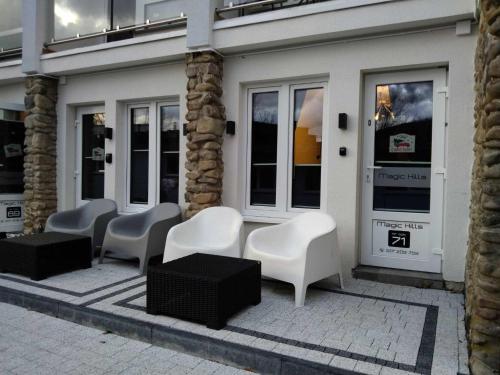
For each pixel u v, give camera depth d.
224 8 4.91
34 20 6.13
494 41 2.23
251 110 5.15
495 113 2.25
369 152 4.52
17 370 2.69
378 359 2.63
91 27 6.28
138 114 6.05
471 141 3.90
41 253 4.34
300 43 4.63
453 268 4.00
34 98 6.25
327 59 4.54
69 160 6.47
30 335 3.23
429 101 4.28
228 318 3.23
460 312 3.45
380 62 4.29
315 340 2.91
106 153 6.02
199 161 5.00
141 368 2.73
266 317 3.33
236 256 4.22
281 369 2.63
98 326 3.36
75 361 2.82
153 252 4.65
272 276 3.78
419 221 4.31
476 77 3.48
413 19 3.93
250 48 4.85
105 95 6.02
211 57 4.91
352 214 4.42
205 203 4.96
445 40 4.01
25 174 6.44
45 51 6.27
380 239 4.50
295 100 4.92
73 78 6.28
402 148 4.40
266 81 4.96
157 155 5.84
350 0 4.18
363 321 3.26
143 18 5.89
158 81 5.59
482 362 2.29
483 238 2.29
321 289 4.05
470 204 3.77
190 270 3.30
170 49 5.17
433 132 4.23
